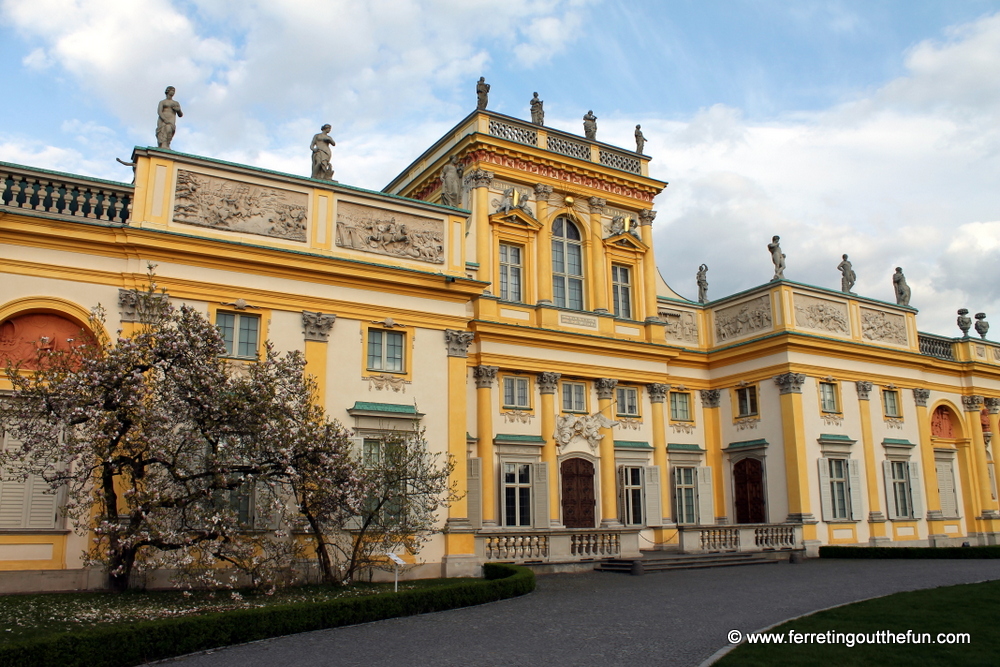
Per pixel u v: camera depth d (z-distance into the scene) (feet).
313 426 63.67
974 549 111.14
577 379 115.14
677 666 41.52
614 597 67.56
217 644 46.60
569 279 119.55
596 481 112.98
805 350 123.75
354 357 83.66
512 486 106.42
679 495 124.77
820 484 120.16
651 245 126.00
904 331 140.46
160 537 57.06
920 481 134.82
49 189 73.00
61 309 70.49
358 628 52.90
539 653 44.80
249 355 78.95
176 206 77.51
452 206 96.48
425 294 88.94
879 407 132.87
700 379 132.87
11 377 57.16
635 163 127.34
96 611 52.85
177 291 76.07
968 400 148.77
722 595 68.80
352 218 86.74
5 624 48.32
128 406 56.24
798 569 94.27
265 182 82.58
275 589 66.23
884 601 63.21
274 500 67.87
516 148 113.60
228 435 60.08
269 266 80.59
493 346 107.45
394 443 72.79
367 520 71.20
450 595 61.36
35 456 58.13
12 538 65.36
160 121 79.56
